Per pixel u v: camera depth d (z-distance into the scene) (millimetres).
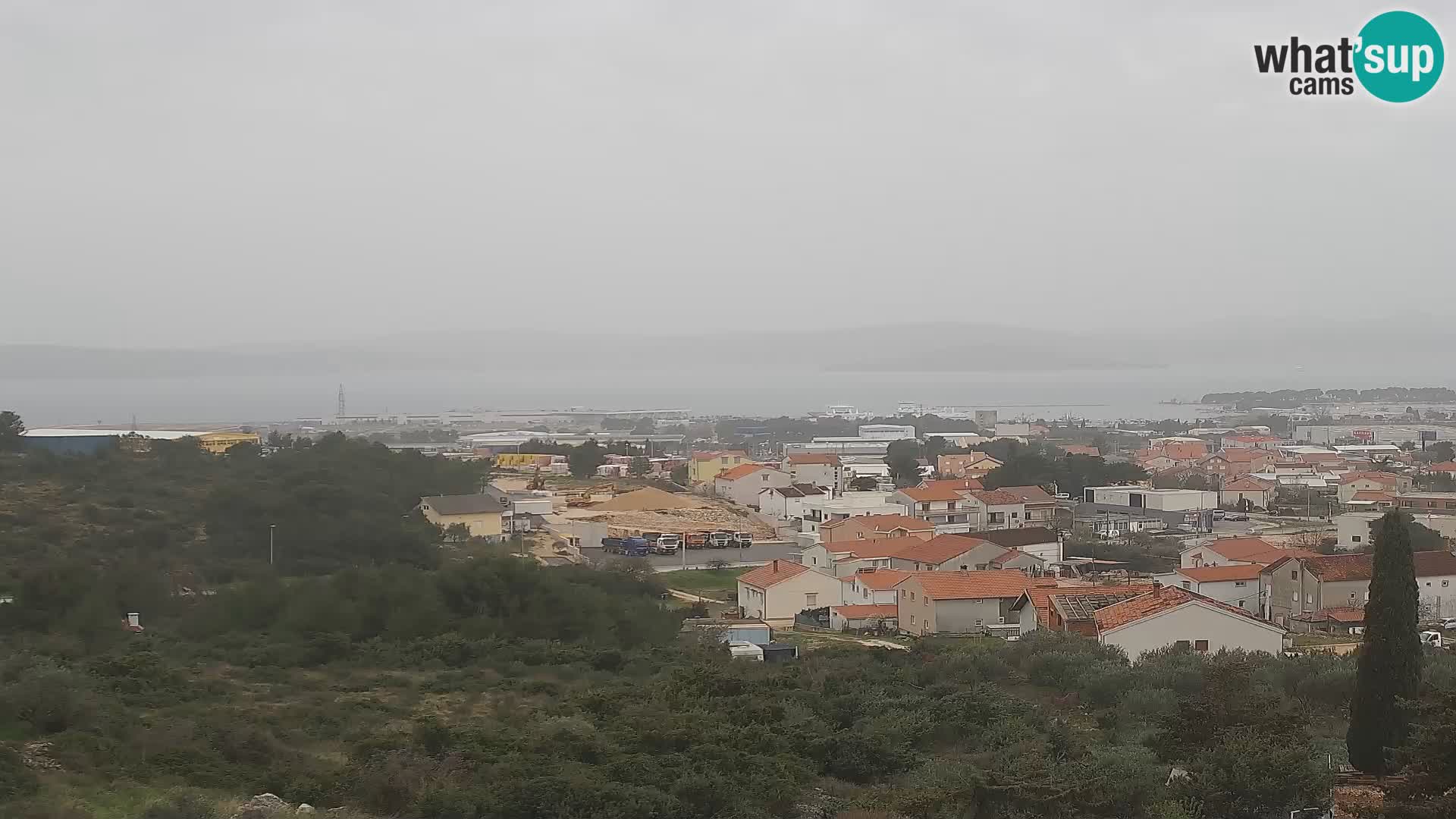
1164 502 132500
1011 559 88750
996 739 36188
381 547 79875
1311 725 38344
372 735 34094
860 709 40125
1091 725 40062
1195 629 54250
